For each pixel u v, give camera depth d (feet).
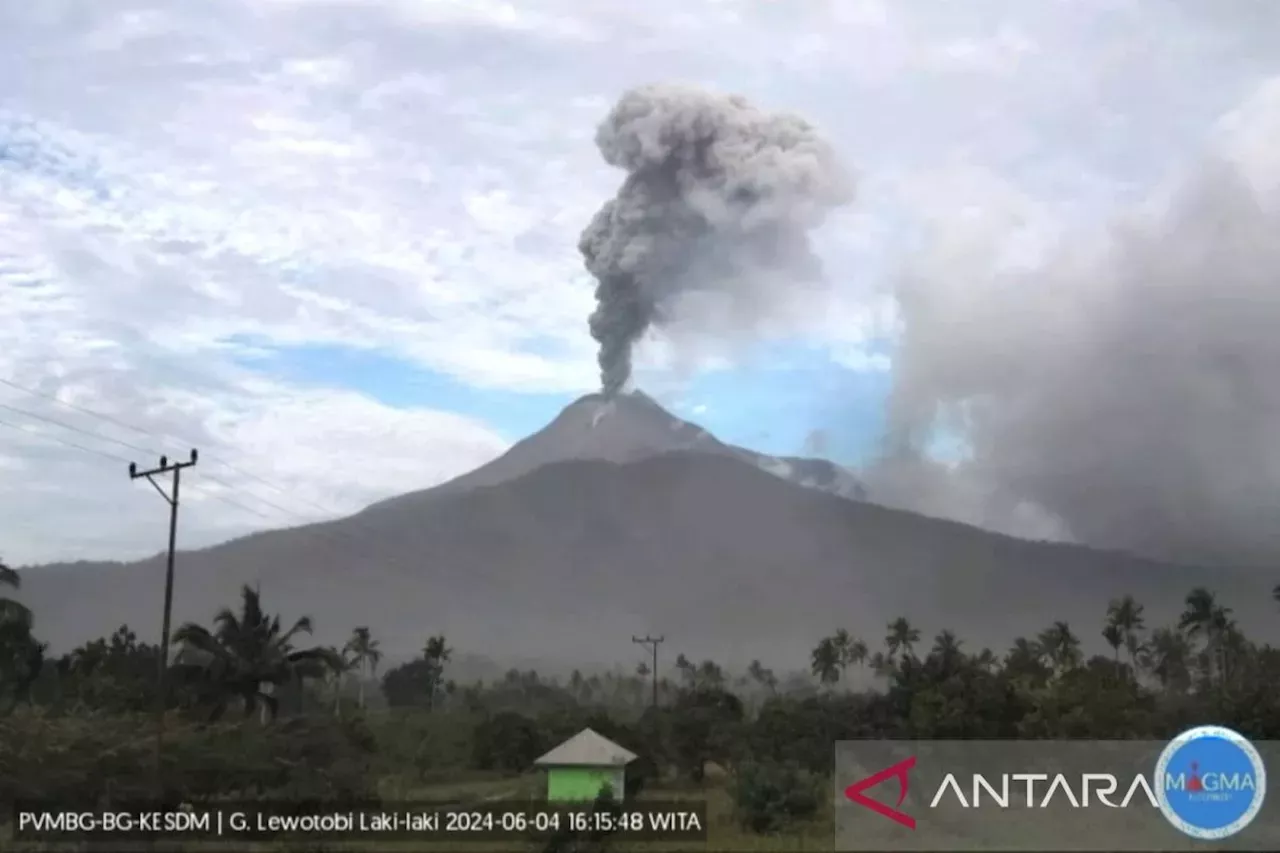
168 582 128.26
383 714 261.44
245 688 179.32
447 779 180.14
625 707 349.41
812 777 127.44
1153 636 320.29
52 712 171.22
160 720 126.00
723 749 177.88
